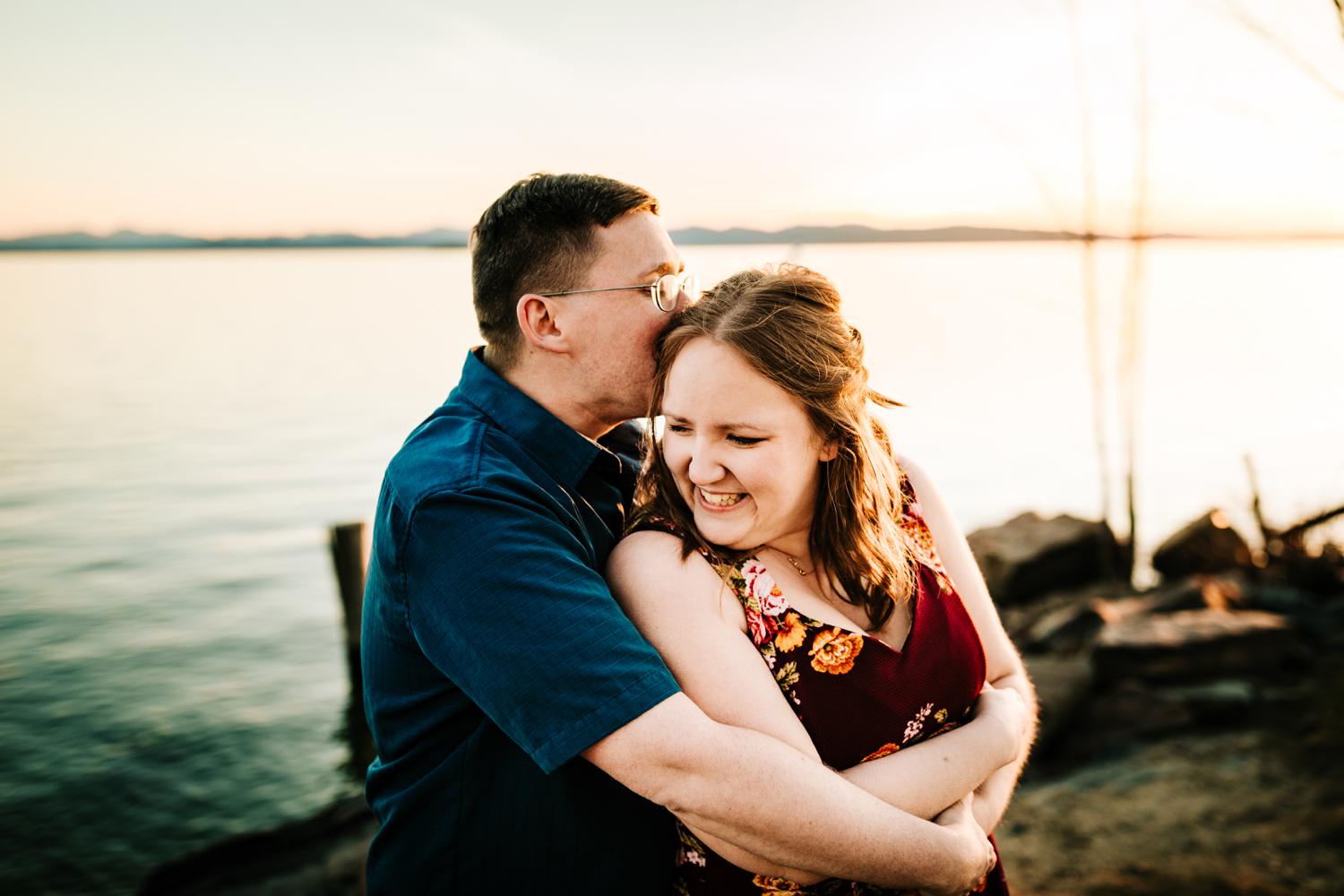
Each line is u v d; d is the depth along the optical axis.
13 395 28.06
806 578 1.42
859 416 1.40
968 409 22.14
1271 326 37.78
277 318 62.41
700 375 1.29
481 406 1.55
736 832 1.16
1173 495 13.35
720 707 1.25
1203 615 5.36
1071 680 4.78
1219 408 20.27
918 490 1.65
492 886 1.32
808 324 1.31
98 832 6.55
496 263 1.56
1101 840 3.50
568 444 1.54
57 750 7.72
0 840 6.43
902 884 1.24
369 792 1.50
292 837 4.73
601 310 1.52
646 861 1.37
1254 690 4.67
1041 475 15.51
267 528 14.56
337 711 8.41
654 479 1.45
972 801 1.47
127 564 12.83
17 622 10.68
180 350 41.25
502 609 1.22
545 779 1.31
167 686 8.95
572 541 1.34
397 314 66.88
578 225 1.50
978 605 1.64
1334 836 3.19
